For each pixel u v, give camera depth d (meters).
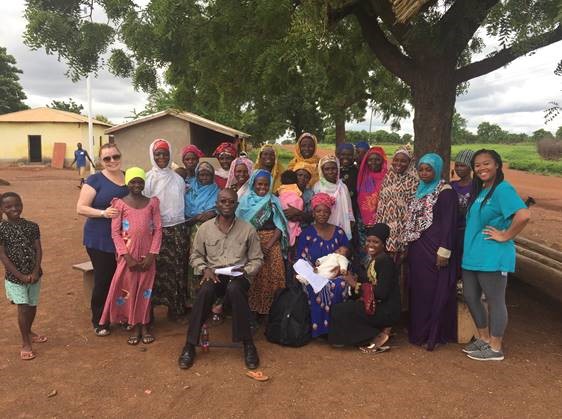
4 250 4.06
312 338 4.66
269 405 3.44
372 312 4.36
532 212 15.30
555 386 3.73
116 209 4.43
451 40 5.65
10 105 45.31
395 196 4.85
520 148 68.38
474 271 4.21
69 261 7.70
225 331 4.89
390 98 13.22
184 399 3.52
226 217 4.45
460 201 4.75
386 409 3.39
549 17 4.33
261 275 4.89
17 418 3.26
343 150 5.66
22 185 19.62
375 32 6.27
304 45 5.37
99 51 6.47
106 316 4.61
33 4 6.09
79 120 31.59
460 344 4.60
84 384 3.72
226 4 6.37
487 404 3.46
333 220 5.05
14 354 4.25
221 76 7.40
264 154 5.30
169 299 4.97
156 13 6.26
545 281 6.46
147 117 19.09
